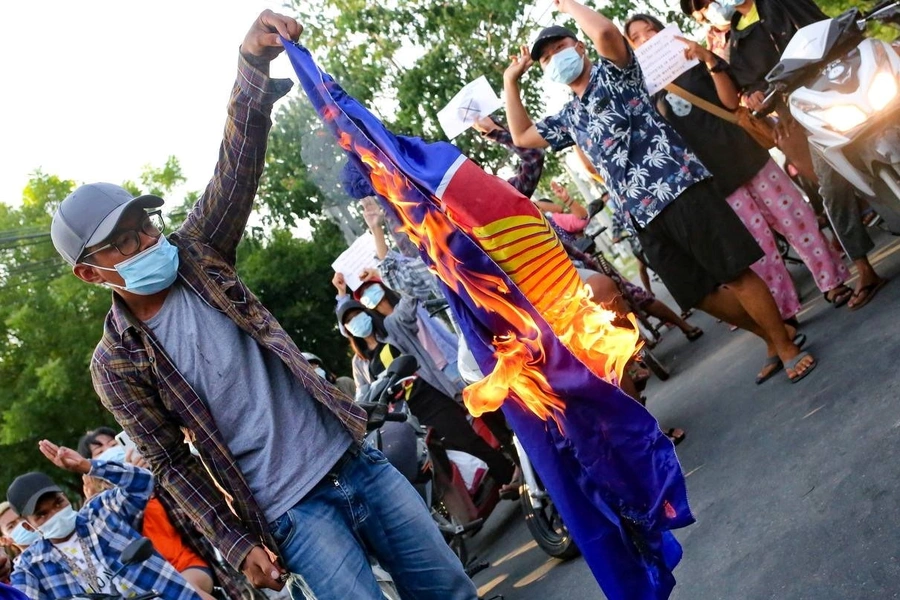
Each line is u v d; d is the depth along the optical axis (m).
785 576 3.60
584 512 3.22
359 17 18.86
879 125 5.21
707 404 6.41
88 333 28.14
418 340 7.21
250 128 3.14
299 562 3.03
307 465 3.05
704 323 9.95
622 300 5.21
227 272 3.18
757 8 6.62
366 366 7.98
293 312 27.34
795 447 4.70
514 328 3.20
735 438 5.38
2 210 32.38
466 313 3.29
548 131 5.96
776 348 5.77
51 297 28.52
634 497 3.14
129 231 3.01
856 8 5.34
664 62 5.90
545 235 3.45
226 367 3.06
